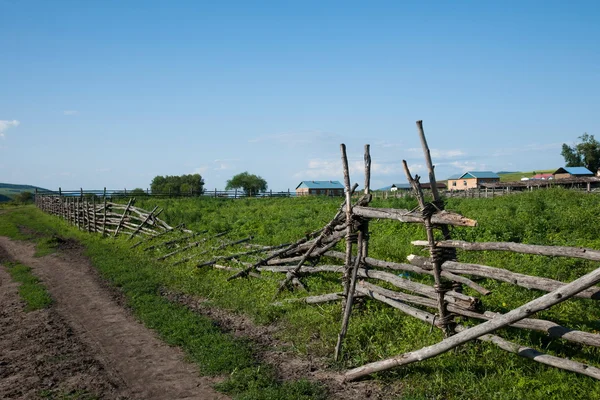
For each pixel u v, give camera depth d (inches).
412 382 207.0
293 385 215.5
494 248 206.7
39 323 346.9
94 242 770.2
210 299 376.2
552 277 310.3
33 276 524.7
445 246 231.8
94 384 235.9
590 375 175.9
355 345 251.0
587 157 3316.9
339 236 338.3
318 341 268.5
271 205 1173.7
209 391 223.3
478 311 219.3
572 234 430.0
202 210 1094.4
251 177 3752.5
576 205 643.5
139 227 729.0
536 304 179.9
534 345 217.9
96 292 433.4
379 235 510.0
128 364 261.0
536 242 400.2
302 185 3191.4
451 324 231.8
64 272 541.3
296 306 328.5
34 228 1098.1
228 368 242.5
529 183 1985.7
